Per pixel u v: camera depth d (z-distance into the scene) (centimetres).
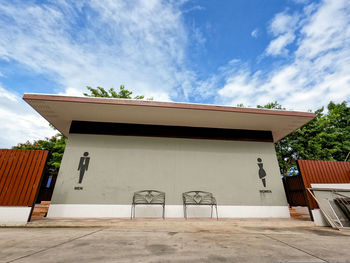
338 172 588
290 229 429
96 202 580
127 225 443
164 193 619
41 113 620
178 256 211
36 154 492
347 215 474
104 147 654
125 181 619
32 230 377
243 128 737
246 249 245
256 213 625
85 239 291
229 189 650
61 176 592
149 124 709
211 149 701
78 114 627
